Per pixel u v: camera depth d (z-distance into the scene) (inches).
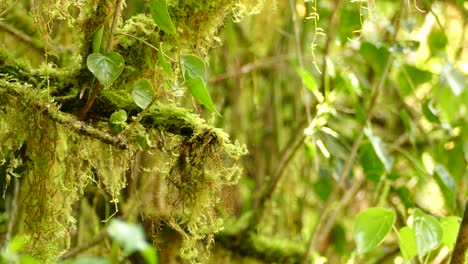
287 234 95.7
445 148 94.7
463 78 89.7
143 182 81.3
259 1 63.4
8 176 62.2
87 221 89.3
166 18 57.3
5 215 83.0
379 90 84.8
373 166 86.1
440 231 69.9
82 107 60.5
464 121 93.8
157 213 65.6
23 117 60.1
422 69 91.4
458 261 63.6
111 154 62.4
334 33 93.4
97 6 59.7
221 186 61.6
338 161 90.4
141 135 59.2
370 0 80.8
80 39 60.3
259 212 91.5
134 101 59.3
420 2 90.4
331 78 90.5
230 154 59.9
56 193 62.6
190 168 60.2
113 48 60.1
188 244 61.6
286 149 94.3
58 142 61.9
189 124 59.8
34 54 80.7
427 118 86.6
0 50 60.7
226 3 60.1
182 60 57.7
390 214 70.8
